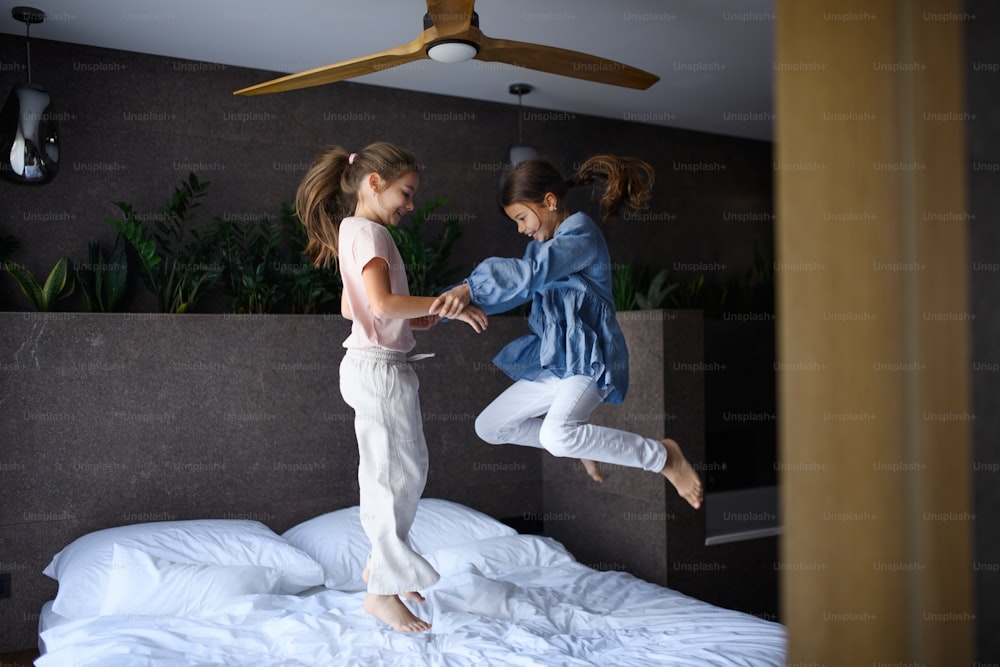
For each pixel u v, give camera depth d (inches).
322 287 150.1
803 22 30.6
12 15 128.0
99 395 132.5
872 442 29.1
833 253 29.7
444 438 159.2
